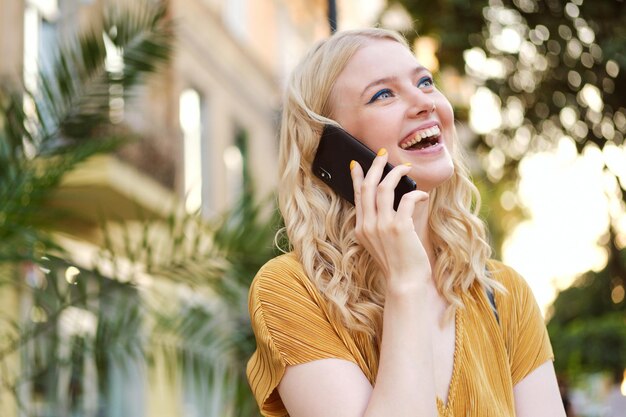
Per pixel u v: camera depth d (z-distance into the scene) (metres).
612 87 7.04
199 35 16.27
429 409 1.95
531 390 2.33
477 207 2.46
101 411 9.59
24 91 5.41
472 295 2.32
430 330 2.10
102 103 5.54
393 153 2.24
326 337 2.10
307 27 23.92
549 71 7.27
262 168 19.17
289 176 2.35
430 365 1.99
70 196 5.48
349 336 2.12
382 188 2.13
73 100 5.52
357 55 2.31
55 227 5.75
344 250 2.24
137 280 5.50
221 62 17.36
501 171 7.92
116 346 5.26
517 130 7.53
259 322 2.15
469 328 2.23
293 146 2.36
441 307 2.25
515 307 2.37
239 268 5.58
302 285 2.17
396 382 1.96
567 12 7.05
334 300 2.13
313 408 2.06
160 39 5.71
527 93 7.40
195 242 5.58
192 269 5.56
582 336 14.88
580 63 7.12
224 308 5.76
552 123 7.34
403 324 2.01
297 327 2.11
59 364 5.21
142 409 11.23
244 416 5.67
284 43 22.09
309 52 2.39
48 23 10.60
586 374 15.66
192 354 5.62
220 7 17.84
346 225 2.28
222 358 5.68
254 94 19.17
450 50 7.58
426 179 2.24
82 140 5.50
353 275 2.24
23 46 10.03
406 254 2.06
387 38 2.36
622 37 6.88
